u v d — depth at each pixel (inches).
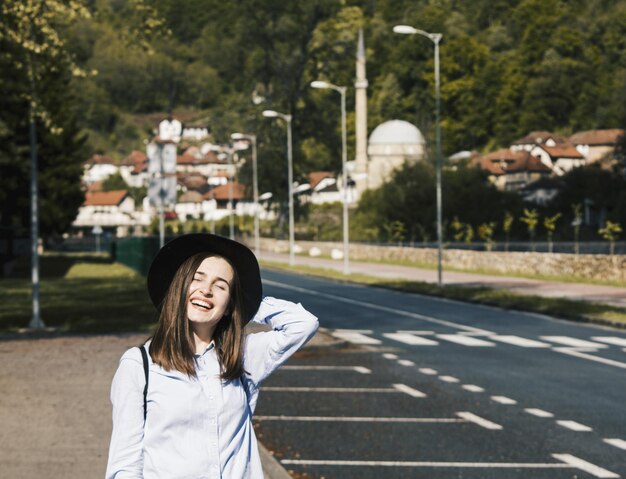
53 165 3378.4
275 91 5054.1
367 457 493.0
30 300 1672.0
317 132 5059.1
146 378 181.3
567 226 4330.7
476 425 575.8
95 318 1289.4
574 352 943.7
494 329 1178.0
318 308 1525.6
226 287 184.9
